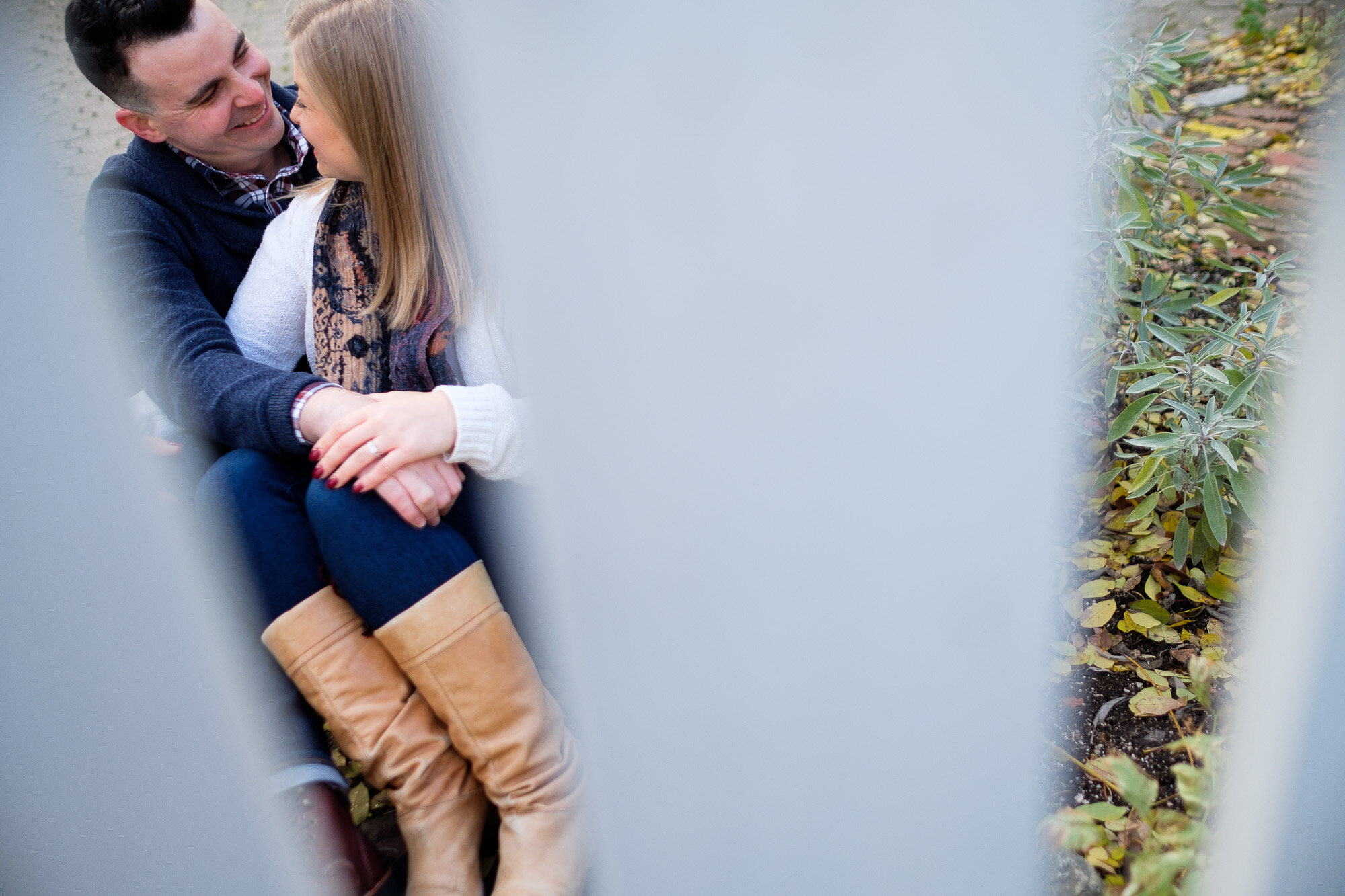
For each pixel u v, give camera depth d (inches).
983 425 30.6
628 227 29.8
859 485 31.5
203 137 52.6
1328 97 79.5
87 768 34.5
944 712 34.1
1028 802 35.8
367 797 51.6
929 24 26.7
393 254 47.7
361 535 42.9
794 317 29.8
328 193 50.8
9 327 30.9
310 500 43.5
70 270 32.0
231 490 45.3
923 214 28.3
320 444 44.1
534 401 32.5
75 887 35.7
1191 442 53.0
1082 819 37.2
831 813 35.7
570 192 29.8
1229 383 53.1
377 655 45.8
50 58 115.6
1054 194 28.2
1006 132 27.6
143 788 35.8
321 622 44.8
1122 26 67.4
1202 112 89.9
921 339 29.6
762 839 36.4
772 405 30.9
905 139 27.7
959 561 32.1
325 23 43.0
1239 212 65.9
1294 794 34.4
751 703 34.5
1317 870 34.6
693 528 32.9
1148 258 69.4
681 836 37.1
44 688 33.2
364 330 50.1
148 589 34.6
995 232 28.5
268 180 58.5
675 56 27.8
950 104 27.4
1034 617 33.2
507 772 44.2
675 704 35.3
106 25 47.5
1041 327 29.5
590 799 38.2
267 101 55.0
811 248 29.0
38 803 34.2
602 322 31.1
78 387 32.1
